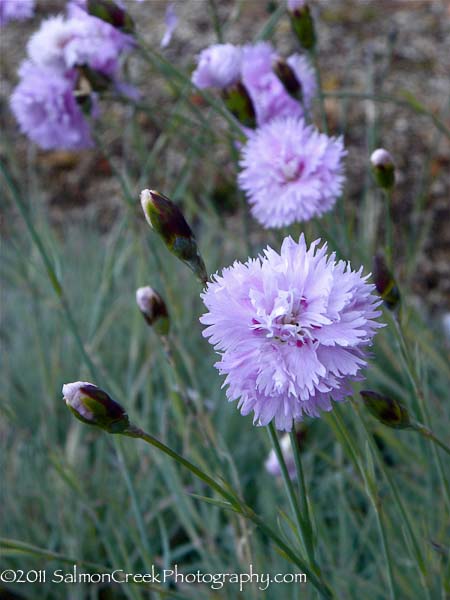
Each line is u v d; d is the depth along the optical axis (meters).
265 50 0.29
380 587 0.30
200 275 0.19
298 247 0.17
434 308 0.53
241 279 0.17
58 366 0.42
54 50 0.31
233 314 0.17
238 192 0.33
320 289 0.17
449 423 0.35
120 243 0.45
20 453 0.38
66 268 0.50
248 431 0.40
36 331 0.40
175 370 0.24
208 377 0.43
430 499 0.28
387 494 0.31
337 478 0.32
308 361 0.16
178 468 0.36
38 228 0.50
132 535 0.28
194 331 0.45
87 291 0.47
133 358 0.39
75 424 0.38
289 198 0.24
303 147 0.24
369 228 0.43
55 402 0.42
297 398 0.16
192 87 0.29
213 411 0.38
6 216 0.45
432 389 0.40
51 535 0.35
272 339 0.17
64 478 0.30
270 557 0.33
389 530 0.29
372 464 0.20
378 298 0.17
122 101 0.32
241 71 0.27
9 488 0.37
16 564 0.35
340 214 0.29
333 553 0.33
